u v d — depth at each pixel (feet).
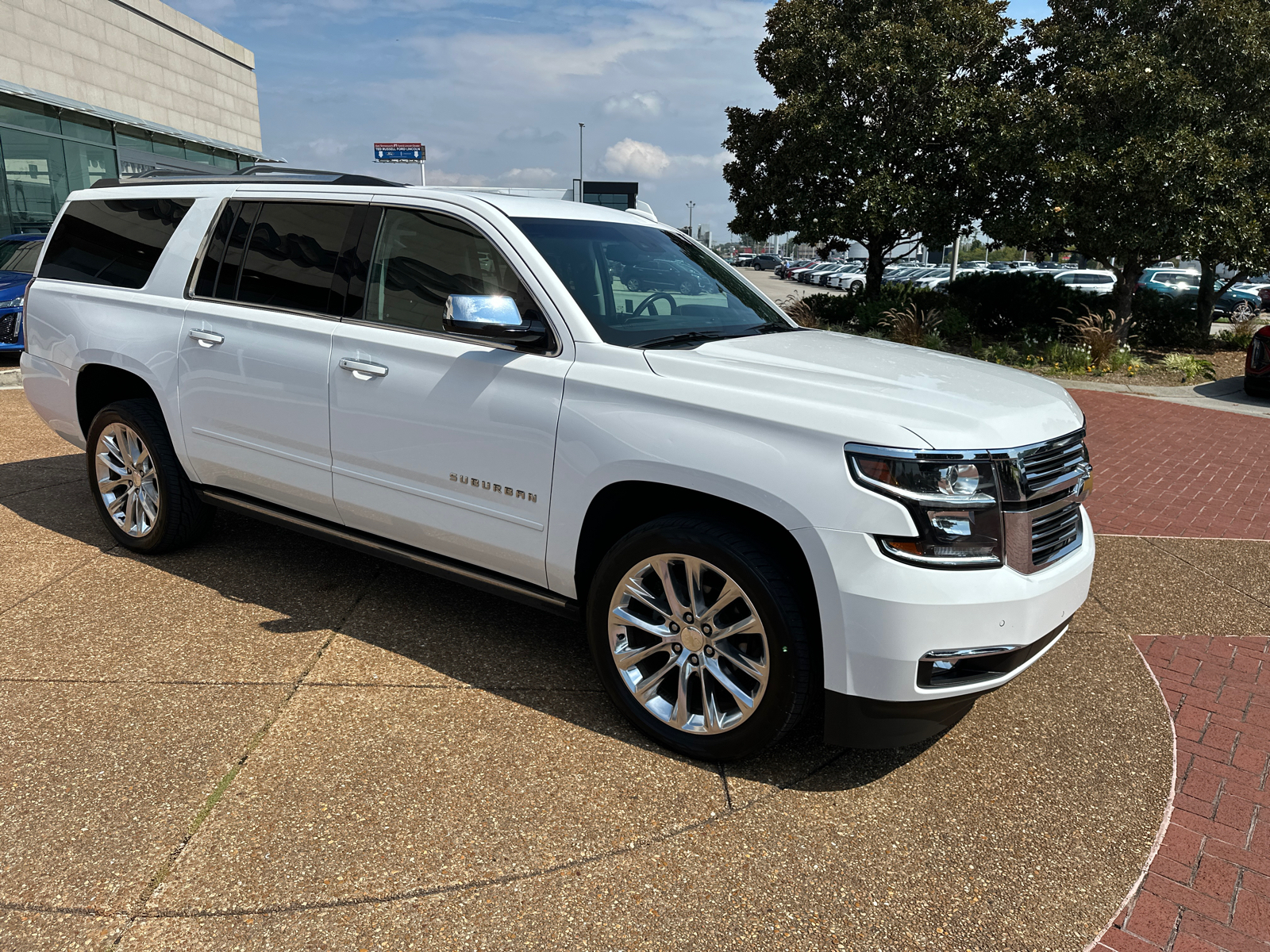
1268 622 14.28
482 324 9.81
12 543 15.29
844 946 7.16
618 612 9.87
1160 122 44.32
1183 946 7.29
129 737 9.63
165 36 81.51
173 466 14.10
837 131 50.21
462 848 8.11
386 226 11.80
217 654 11.59
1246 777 9.78
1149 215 44.27
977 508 8.38
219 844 8.01
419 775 9.18
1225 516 20.61
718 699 9.89
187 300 13.55
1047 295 54.65
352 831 8.26
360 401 11.53
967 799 9.24
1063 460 9.49
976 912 7.61
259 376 12.51
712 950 7.06
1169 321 55.77
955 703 8.71
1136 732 10.71
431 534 11.38
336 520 12.53
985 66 50.67
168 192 14.40
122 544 14.97
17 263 36.58
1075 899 7.82
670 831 8.51
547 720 10.39
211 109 90.53
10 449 21.71
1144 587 15.75
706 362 9.65
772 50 54.65
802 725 10.71
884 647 8.29
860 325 52.95
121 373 14.62
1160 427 32.22
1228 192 44.29
